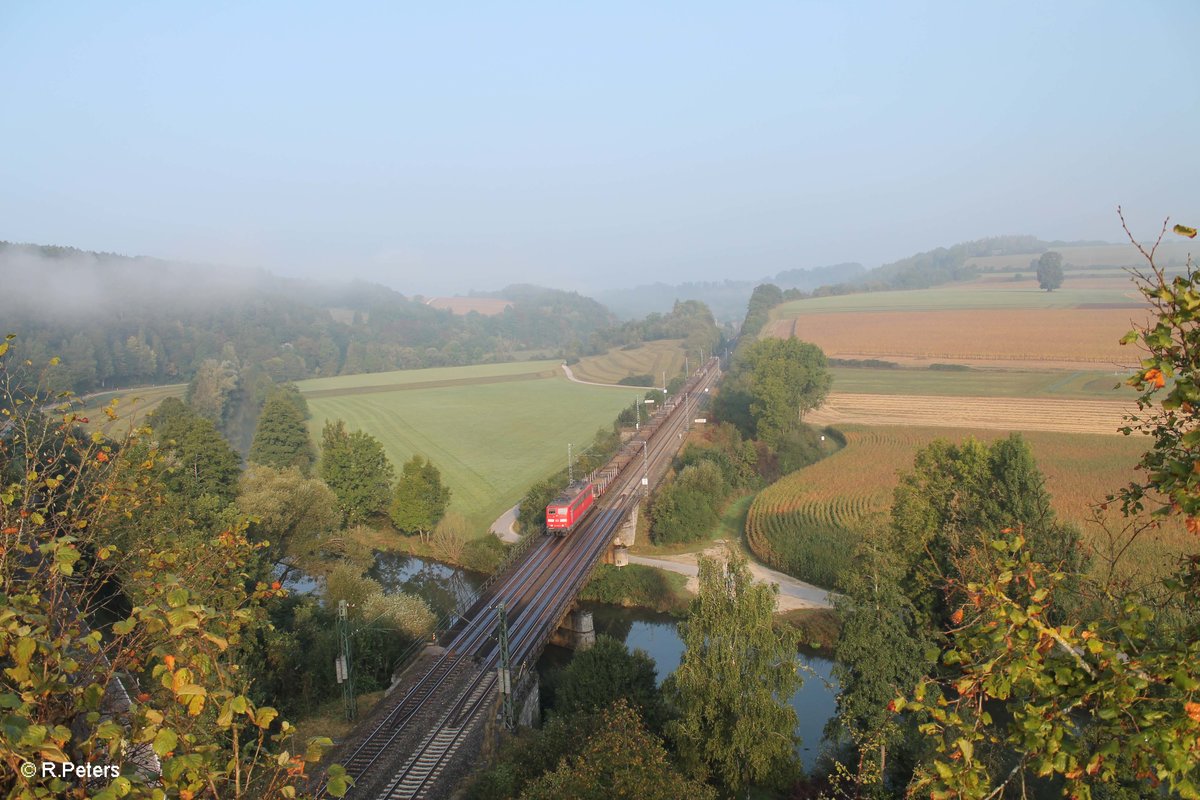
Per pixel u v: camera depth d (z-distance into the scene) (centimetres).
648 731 4456
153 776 1024
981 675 1116
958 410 13688
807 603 7181
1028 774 3744
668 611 7594
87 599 1470
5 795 835
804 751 4869
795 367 13050
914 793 1173
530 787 3512
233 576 1692
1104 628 1106
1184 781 929
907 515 5994
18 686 996
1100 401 13425
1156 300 1069
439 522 9250
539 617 6100
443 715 4694
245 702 995
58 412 1617
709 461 10825
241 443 15762
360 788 3997
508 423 16538
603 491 9906
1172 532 6475
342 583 6388
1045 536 5266
